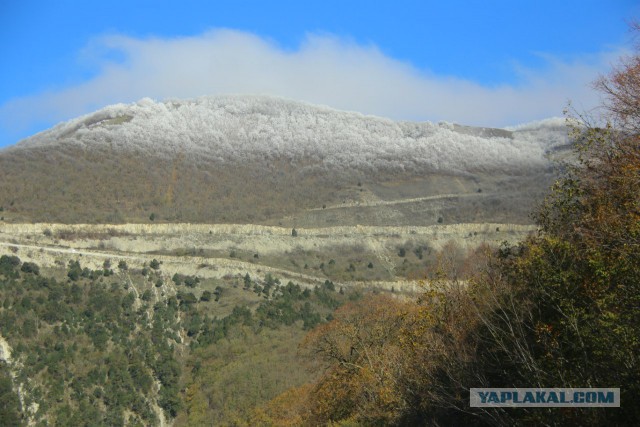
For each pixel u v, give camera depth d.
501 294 15.95
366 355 28.66
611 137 15.19
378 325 31.11
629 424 11.34
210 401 49.41
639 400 11.18
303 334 58.53
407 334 19.42
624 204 13.23
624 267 12.02
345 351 32.75
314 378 45.84
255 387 47.50
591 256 12.84
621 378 11.46
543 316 14.11
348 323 32.72
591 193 14.99
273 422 40.03
